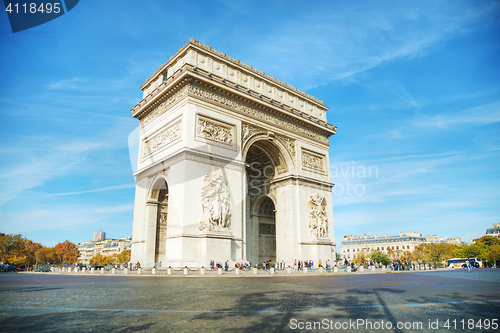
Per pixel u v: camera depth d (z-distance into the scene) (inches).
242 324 424.2
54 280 1376.7
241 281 1279.5
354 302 628.1
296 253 2770.7
